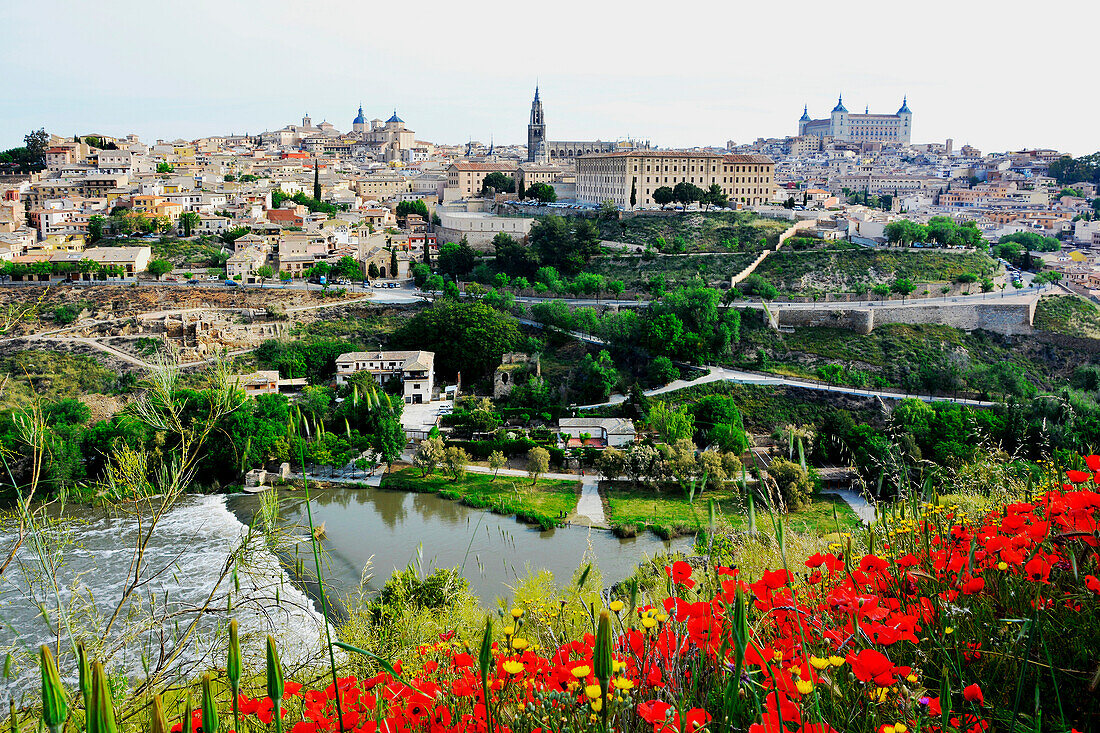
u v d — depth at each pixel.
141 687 17.20
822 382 132.12
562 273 192.38
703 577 18.62
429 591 43.66
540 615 20.95
